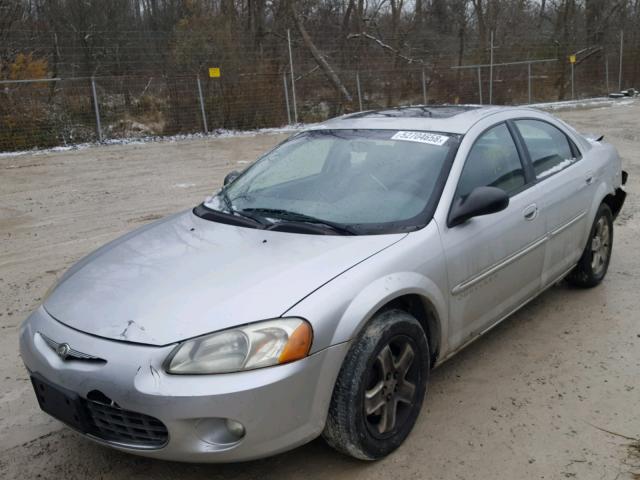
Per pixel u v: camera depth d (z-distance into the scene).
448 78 22.53
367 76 20.86
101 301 2.81
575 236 4.37
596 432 3.05
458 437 3.04
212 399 2.37
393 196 3.36
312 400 2.55
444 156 3.51
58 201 8.99
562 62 26.17
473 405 3.31
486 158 3.69
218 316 2.54
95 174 11.23
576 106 22.97
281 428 2.48
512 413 3.23
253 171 4.08
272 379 2.42
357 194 3.44
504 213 3.58
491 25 27.70
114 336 2.57
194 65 17.39
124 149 14.52
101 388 2.49
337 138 3.96
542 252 3.94
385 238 3.04
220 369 2.42
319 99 19.67
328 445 2.99
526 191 3.85
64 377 2.60
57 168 12.02
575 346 3.95
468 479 2.74
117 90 16.53
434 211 3.23
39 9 21.19
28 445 3.11
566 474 2.75
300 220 3.32
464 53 25.16
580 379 3.55
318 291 2.64
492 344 4.01
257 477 2.81
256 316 2.53
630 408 3.25
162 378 2.42
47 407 2.75
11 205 8.82
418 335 2.98
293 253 2.94
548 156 4.27
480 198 3.22
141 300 2.73
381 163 3.60
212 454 2.42
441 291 3.10
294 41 20.84
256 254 2.98
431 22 28.56
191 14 22.41
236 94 17.59
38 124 15.06
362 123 4.08
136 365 2.46
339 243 3.02
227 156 13.05
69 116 15.69
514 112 4.19
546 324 4.27
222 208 3.68
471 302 3.37
